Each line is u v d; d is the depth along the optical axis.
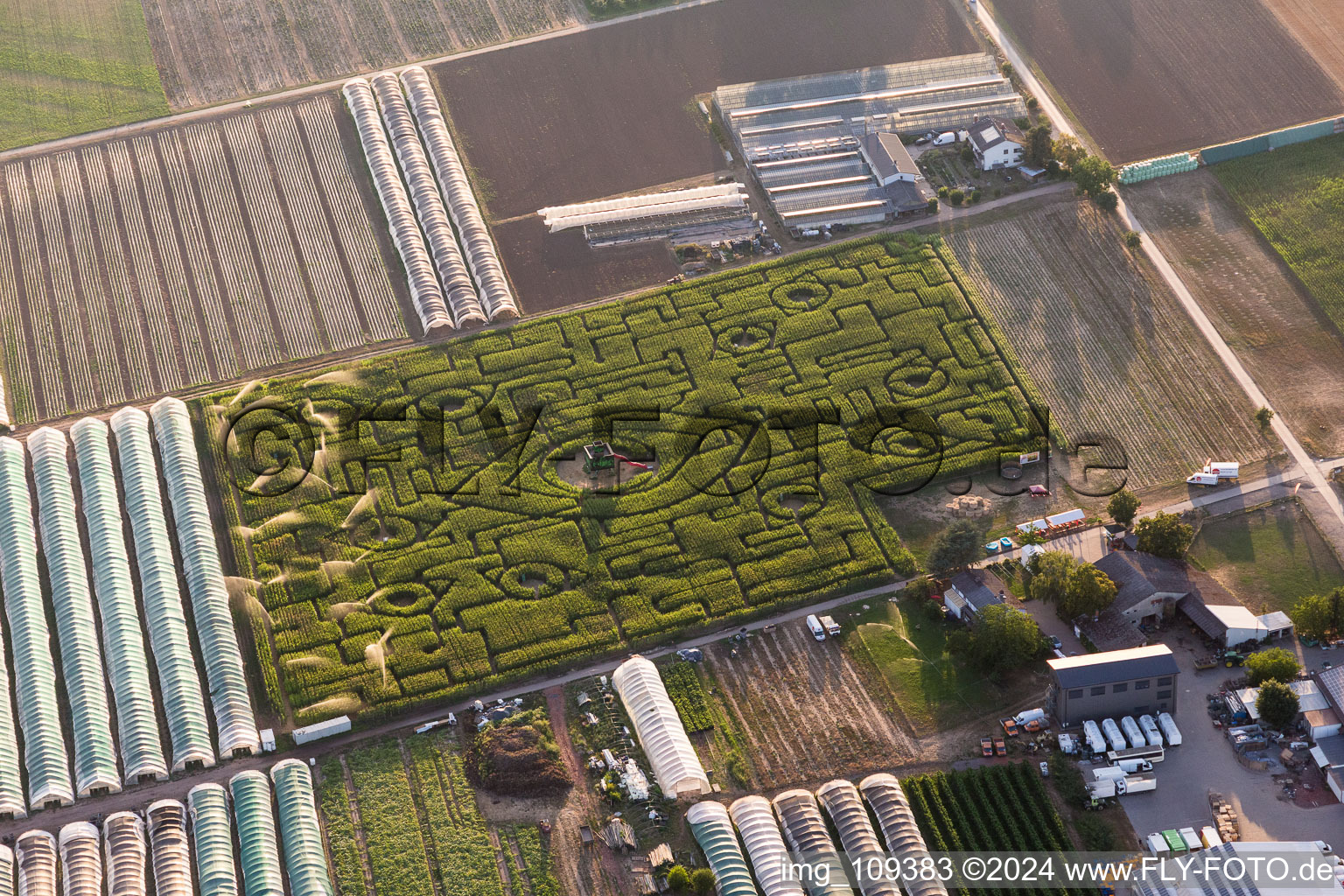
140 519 145.38
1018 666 130.25
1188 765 121.12
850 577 139.12
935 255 172.50
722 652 133.62
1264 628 129.12
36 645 134.00
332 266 175.12
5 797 122.44
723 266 173.12
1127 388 156.62
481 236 175.50
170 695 130.50
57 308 170.62
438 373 160.38
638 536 143.25
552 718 128.75
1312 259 169.12
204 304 170.88
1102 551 140.25
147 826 120.56
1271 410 153.00
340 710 129.25
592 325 165.25
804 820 117.50
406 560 141.75
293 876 116.25
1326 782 118.69
